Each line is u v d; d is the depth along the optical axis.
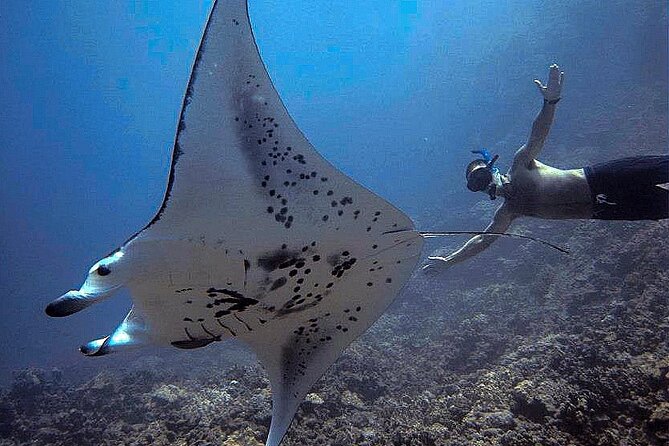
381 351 8.84
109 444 5.51
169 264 1.81
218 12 1.79
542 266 10.45
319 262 2.23
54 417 6.70
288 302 2.29
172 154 1.74
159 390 6.69
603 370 4.27
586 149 16.14
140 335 2.09
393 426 4.47
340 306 2.58
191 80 1.77
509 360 5.83
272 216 2.00
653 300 6.00
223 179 1.86
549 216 3.61
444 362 8.09
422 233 2.51
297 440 4.45
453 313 10.77
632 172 3.32
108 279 1.67
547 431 3.71
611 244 9.14
